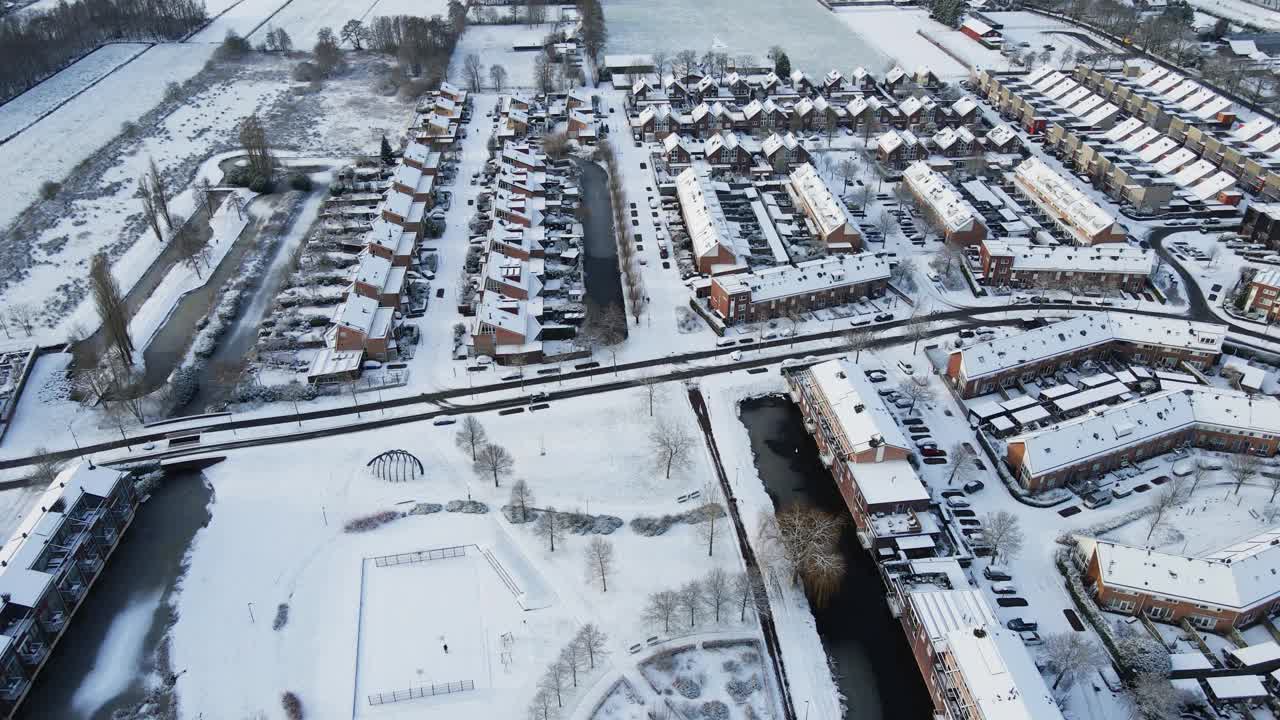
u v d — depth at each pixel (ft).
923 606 385.50
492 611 407.23
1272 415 496.23
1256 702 361.92
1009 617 404.98
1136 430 490.08
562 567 430.20
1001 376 559.38
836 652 395.34
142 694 370.94
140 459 503.20
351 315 593.83
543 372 582.76
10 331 618.85
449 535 449.48
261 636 394.93
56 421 535.60
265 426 532.73
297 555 437.17
